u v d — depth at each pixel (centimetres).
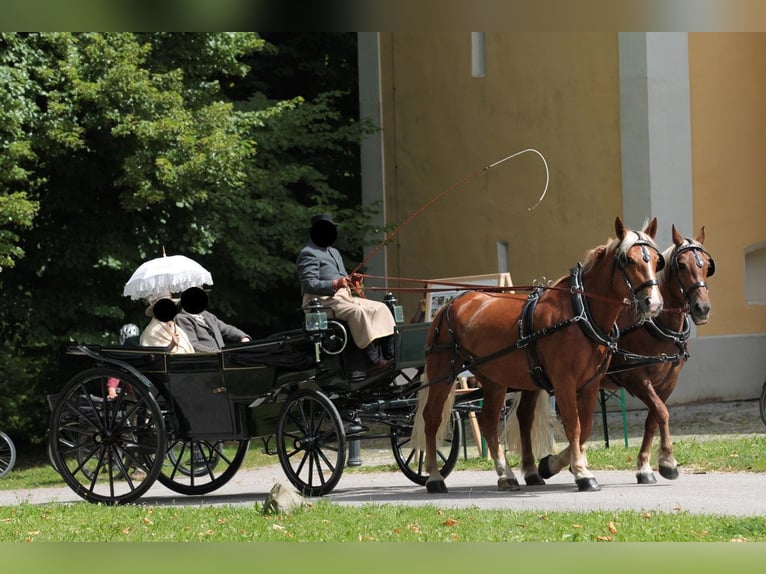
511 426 1190
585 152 2083
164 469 1602
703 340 2033
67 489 1479
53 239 2031
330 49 2697
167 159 1867
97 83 1830
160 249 2052
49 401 1190
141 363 1170
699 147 2053
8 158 1781
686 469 1263
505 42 2200
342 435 1111
